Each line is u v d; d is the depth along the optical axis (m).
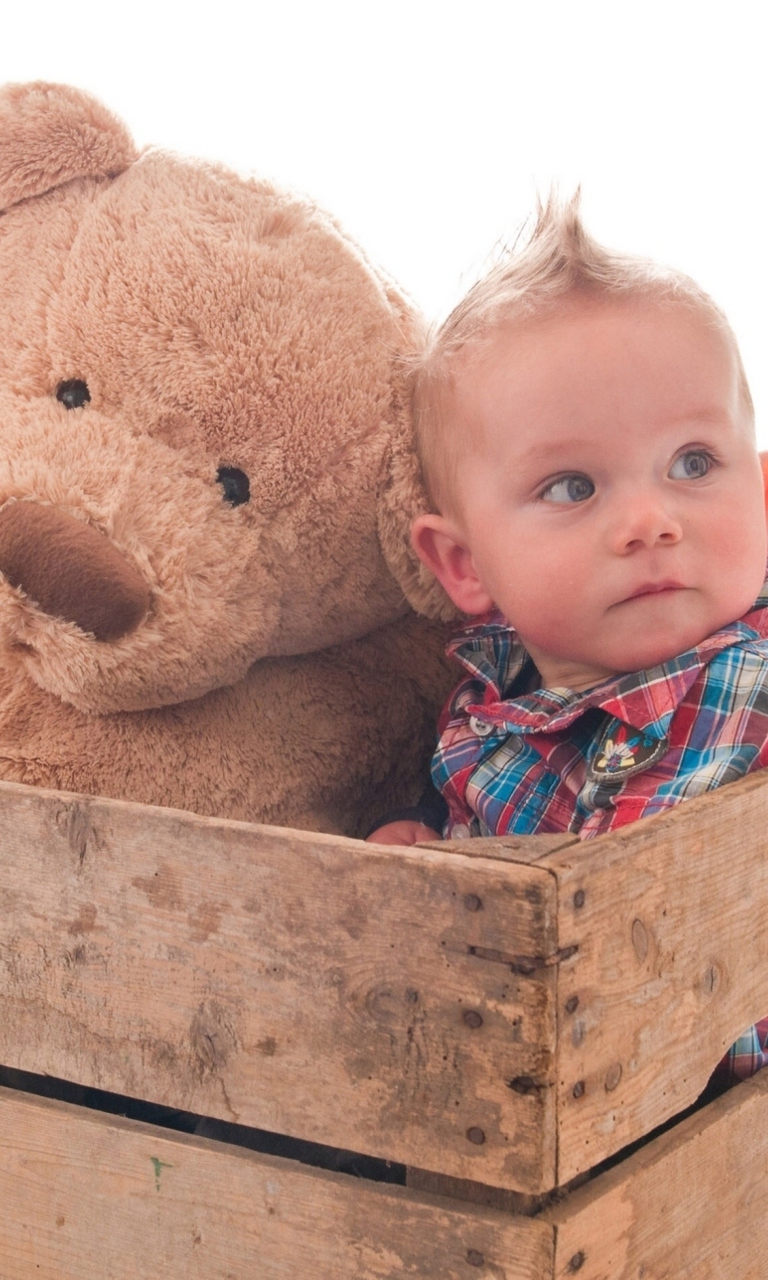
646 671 0.89
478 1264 0.63
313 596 0.97
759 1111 0.81
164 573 0.86
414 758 1.09
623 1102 0.66
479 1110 0.62
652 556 0.86
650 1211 0.70
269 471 0.91
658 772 0.87
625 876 0.64
